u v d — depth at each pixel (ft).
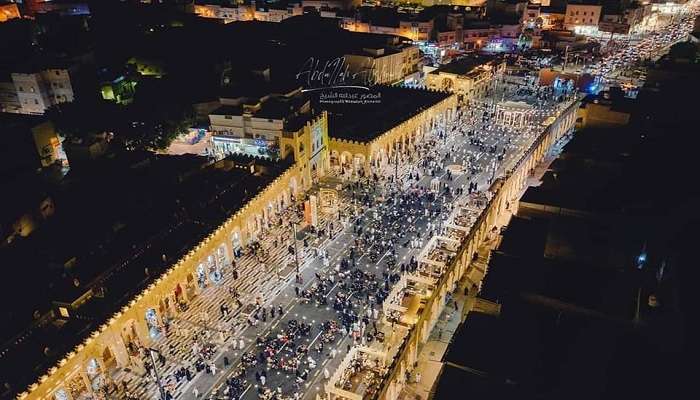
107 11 490.49
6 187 241.55
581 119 248.93
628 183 171.01
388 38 454.81
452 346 117.08
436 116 371.15
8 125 278.67
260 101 287.48
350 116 343.26
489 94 441.27
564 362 108.06
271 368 164.55
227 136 285.23
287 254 224.53
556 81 434.30
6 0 482.69
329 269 213.25
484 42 552.00
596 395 96.73
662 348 103.04
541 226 165.17
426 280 182.80
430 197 266.36
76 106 307.99
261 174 258.16
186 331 180.65
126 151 268.00
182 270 188.85
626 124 229.25
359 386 146.82
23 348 149.07
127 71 393.09
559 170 200.95
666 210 147.43
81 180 242.78
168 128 310.04
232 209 220.84
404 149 334.03
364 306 190.29
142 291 169.48
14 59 370.73
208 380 161.48
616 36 604.90
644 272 136.87
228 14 604.90
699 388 86.79
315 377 160.15
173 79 376.68
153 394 156.66
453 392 103.60
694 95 247.91
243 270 214.69
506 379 106.22
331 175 301.63
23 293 168.35
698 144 195.21
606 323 119.96
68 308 160.15
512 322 124.26
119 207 219.20
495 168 301.22
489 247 222.28
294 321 183.42
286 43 457.27
